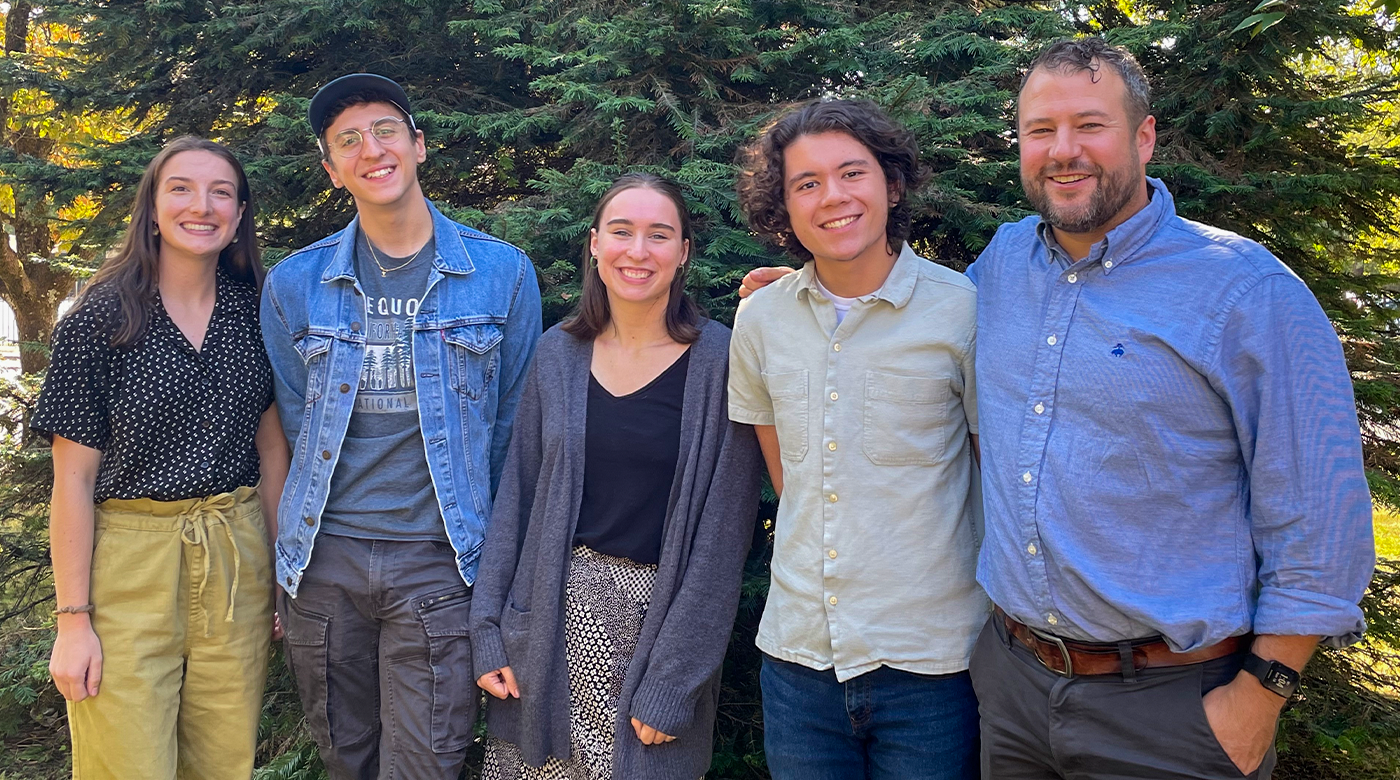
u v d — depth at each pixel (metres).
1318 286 3.45
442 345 2.31
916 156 1.95
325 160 2.31
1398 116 3.67
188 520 2.30
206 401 2.30
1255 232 3.46
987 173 3.11
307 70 4.51
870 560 1.86
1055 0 3.77
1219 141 3.40
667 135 3.45
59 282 8.98
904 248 1.96
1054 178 1.62
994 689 1.78
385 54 4.28
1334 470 1.45
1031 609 1.66
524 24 3.82
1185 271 1.57
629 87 3.33
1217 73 3.38
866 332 1.90
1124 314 1.59
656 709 2.02
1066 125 1.59
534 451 2.27
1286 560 1.48
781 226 2.03
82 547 2.25
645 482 2.14
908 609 1.86
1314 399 1.46
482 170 4.21
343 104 2.23
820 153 1.84
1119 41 3.11
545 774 2.14
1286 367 1.48
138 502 2.28
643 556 2.14
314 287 2.34
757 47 3.58
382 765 2.33
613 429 2.15
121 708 2.24
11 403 4.29
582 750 2.11
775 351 1.99
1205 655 1.58
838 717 1.95
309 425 2.30
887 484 1.86
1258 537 1.54
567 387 2.21
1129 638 1.59
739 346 2.08
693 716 2.09
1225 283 1.53
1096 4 3.76
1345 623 1.44
